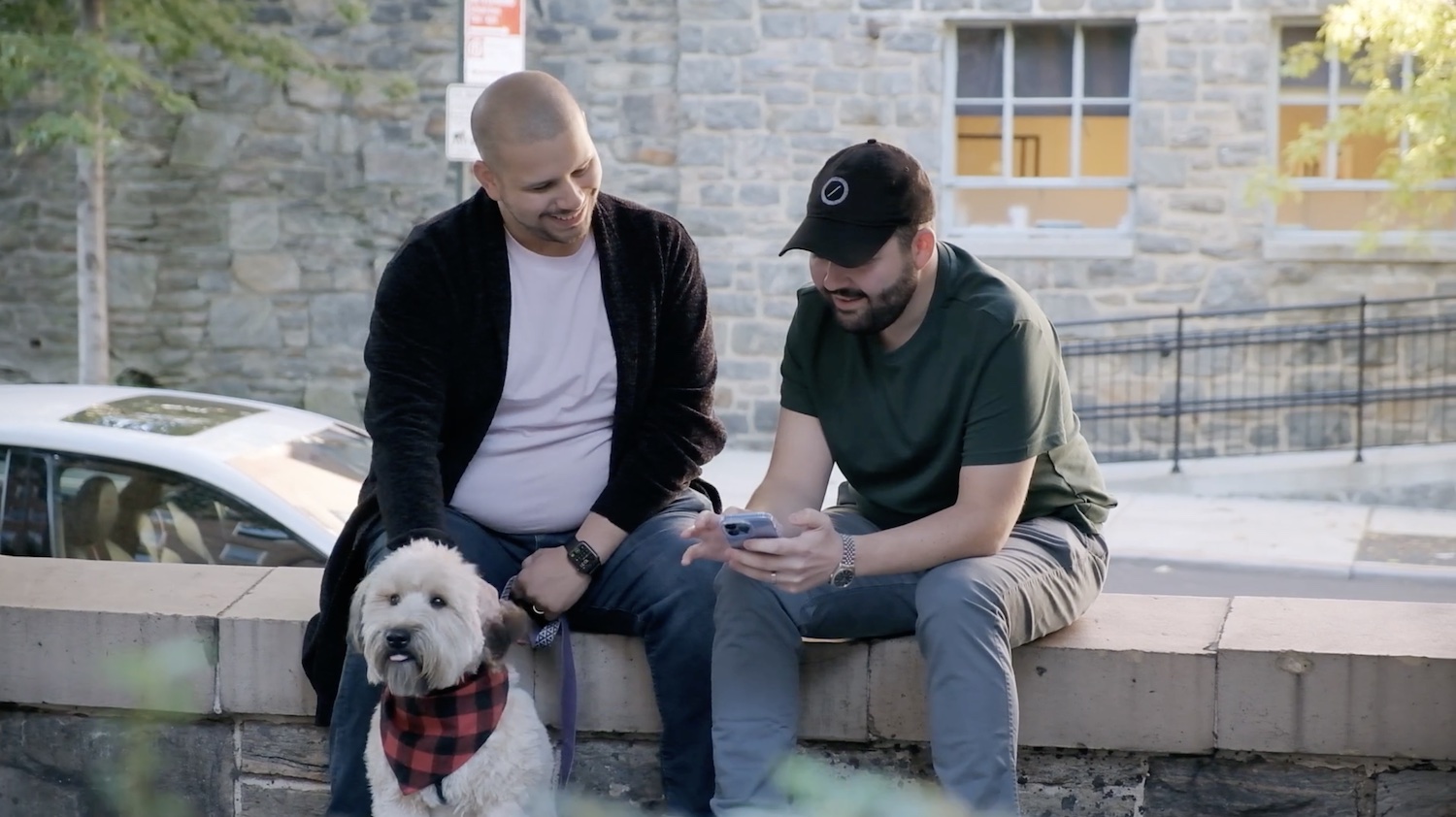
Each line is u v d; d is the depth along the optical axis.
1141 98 12.75
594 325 3.65
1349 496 12.34
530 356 3.62
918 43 12.93
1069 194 13.12
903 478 3.50
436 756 3.09
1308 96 12.79
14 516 5.06
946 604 3.18
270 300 13.87
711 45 13.16
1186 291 12.89
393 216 13.73
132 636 3.83
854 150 3.30
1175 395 12.57
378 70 13.54
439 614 2.99
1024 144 13.14
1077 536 3.60
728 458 12.91
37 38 10.78
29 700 3.89
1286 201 12.89
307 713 3.80
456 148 7.77
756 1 13.08
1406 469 12.23
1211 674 3.44
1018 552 3.39
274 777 3.88
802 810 3.26
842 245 3.22
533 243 3.61
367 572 3.55
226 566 4.60
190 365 13.95
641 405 3.70
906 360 3.39
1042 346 3.32
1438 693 3.34
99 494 5.04
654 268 3.68
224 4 12.30
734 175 13.27
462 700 3.10
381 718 3.21
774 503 3.54
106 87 11.05
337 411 13.92
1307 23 12.63
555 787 3.56
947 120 13.10
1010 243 13.02
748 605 3.36
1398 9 10.24
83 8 10.95
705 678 3.52
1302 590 9.27
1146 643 3.50
